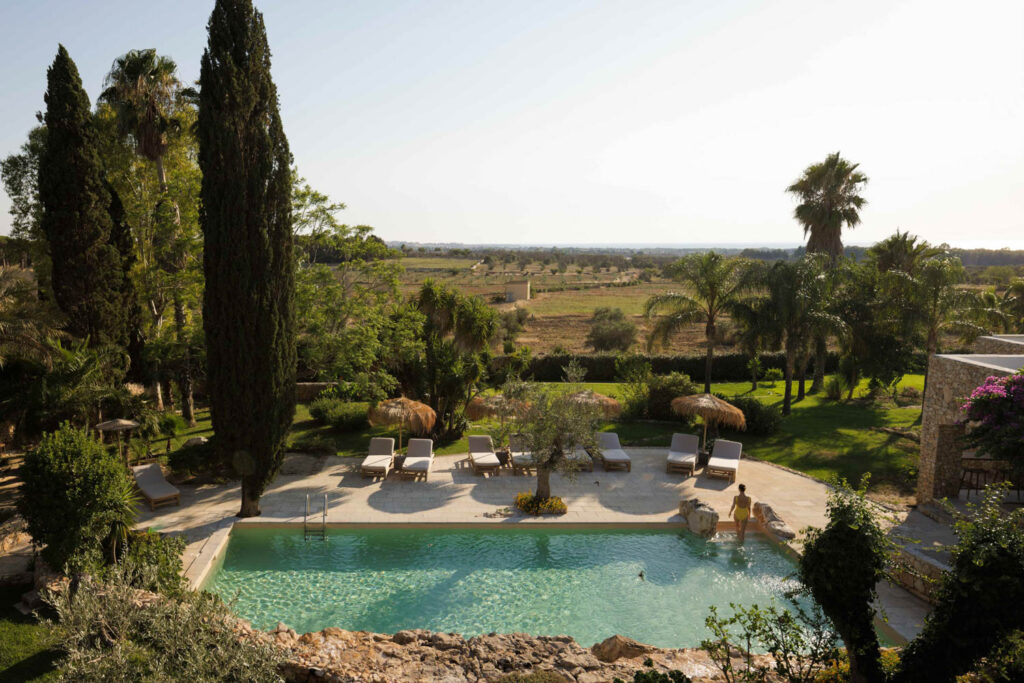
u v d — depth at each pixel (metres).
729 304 26.53
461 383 20.92
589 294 96.06
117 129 23.97
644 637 10.34
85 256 18.62
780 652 8.05
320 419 24.03
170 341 22.30
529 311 67.19
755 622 7.38
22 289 17.36
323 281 22.84
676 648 9.50
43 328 17.00
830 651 7.11
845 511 6.57
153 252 23.83
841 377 29.02
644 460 19.80
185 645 6.45
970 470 14.95
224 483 16.94
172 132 23.91
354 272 23.64
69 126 18.22
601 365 34.94
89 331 18.92
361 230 23.45
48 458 10.20
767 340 26.75
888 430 22.94
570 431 15.04
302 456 19.70
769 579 12.30
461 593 11.69
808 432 22.77
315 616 10.80
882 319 27.17
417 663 8.41
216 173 13.75
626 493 16.66
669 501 16.05
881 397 29.48
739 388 32.25
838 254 34.22
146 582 7.77
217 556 12.65
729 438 22.14
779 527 13.97
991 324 26.33
